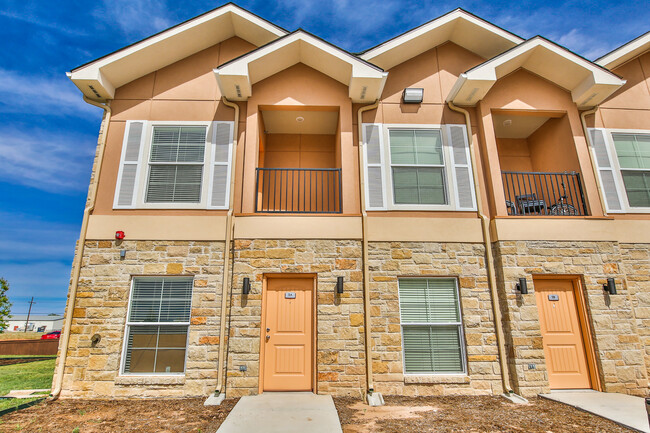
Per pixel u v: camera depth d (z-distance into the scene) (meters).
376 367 5.51
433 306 5.93
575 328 5.88
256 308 5.59
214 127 6.60
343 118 6.64
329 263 5.85
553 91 7.01
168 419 4.38
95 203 6.15
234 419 4.23
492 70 6.32
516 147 8.26
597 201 6.42
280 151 7.93
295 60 6.75
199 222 6.05
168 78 6.86
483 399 5.29
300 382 5.51
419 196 6.46
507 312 5.71
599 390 5.54
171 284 5.86
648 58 7.49
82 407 4.89
